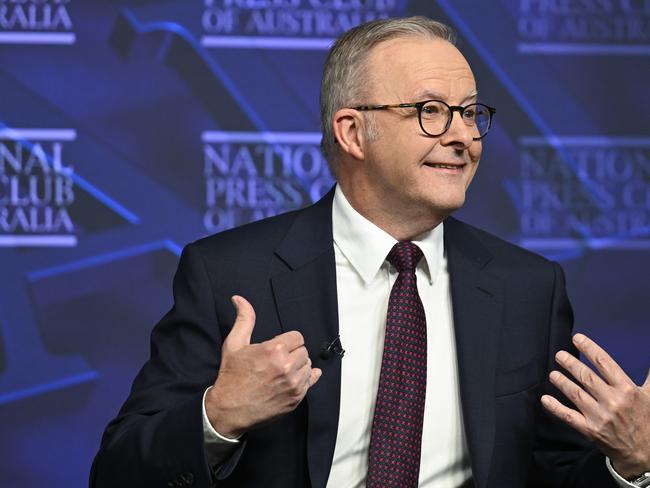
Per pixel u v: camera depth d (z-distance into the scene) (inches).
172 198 398.3
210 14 404.8
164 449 214.4
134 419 228.8
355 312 242.2
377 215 244.4
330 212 253.4
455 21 416.8
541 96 417.1
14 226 389.4
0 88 391.2
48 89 394.3
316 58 408.2
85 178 394.3
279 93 405.4
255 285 240.8
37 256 390.0
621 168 418.0
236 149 402.6
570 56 419.5
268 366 205.5
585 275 413.1
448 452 235.1
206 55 403.5
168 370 235.6
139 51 400.5
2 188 389.4
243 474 229.3
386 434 228.7
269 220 256.4
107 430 234.8
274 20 407.2
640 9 423.2
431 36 246.7
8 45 393.1
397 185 238.2
